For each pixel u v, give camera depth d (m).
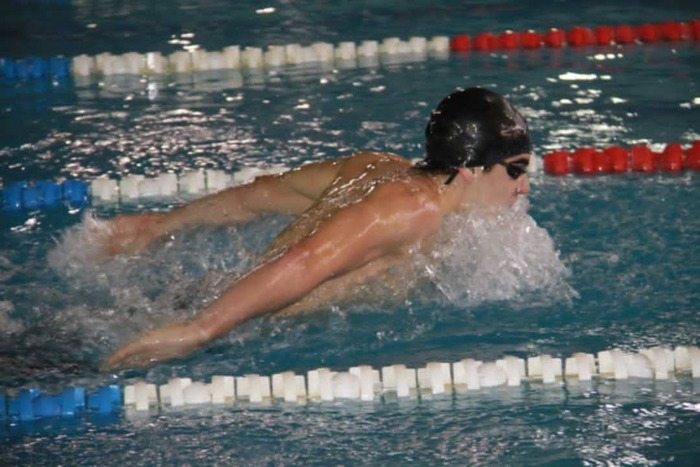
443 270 10.13
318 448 7.86
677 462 7.45
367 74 18.50
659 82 17.38
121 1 24.45
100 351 9.34
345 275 9.75
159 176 13.84
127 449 7.90
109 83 18.41
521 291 10.39
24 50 20.08
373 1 23.92
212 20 22.42
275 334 9.70
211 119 16.20
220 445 7.94
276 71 18.94
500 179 9.88
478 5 23.12
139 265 10.87
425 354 9.27
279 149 14.67
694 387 8.63
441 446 7.82
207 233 11.44
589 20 21.16
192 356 9.31
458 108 9.75
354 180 10.25
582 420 8.15
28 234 12.20
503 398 8.59
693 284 10.41
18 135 15.63
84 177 13.88
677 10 21.67
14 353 9.28
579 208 12.58
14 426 8.34
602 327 9.62
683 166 13.88
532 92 17.05
